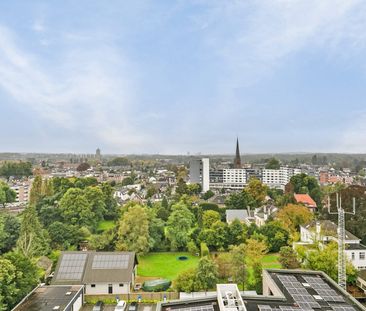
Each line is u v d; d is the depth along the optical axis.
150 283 57.34
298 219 93.75
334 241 64.88
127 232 77.25
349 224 81.25
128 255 59.28
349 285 57.34
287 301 36.53
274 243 80.19
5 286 44.53
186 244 81.12
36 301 46.09
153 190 178.88
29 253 63.56
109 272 55.44
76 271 55.41
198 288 52.66
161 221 90.56
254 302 36.16
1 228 74.00
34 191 125.75
